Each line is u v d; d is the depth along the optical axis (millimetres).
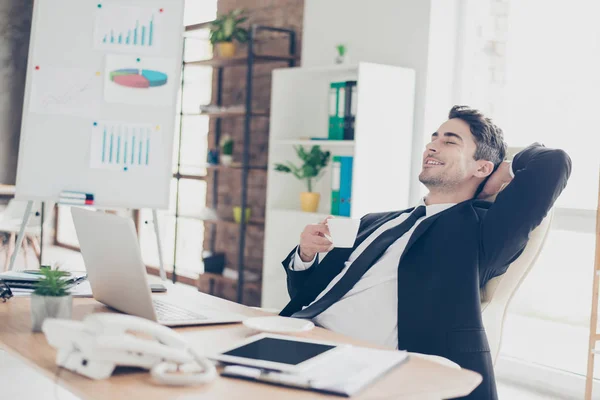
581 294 3947
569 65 3412
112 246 1531
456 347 1918
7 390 2352
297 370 1155
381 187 3523
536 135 3533
